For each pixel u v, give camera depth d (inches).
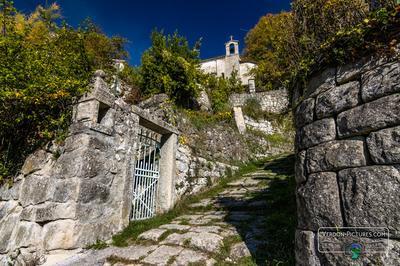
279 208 177.8
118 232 161.2
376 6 85.4
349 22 92.9
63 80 158.9
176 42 431.2
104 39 360.8
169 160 227.1
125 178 174.7
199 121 317.1
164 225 170.7
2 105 149.9
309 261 82.2
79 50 213.2
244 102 558.6
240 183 271.9
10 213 152.3
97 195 149.9
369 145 73.7
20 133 164.7
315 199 84.6
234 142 377.7
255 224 155.1
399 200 64.4
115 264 122.0
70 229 131.3
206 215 189.8
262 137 468.4
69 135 152.9
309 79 101.5
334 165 81.4
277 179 259.9
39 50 177.3
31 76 153.0
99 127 156.2
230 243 131.3
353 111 80.0
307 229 86.1
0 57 152.3
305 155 94.3
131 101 287.6
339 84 87.4
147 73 343.3
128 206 173.9
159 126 217.8
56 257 125.0
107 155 161.5
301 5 110.3
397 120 68.8
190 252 125.2
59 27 231.1
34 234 135.2
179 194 229.6
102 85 165.6
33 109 158.2
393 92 71.4
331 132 85.7
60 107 161.0
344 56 85.7
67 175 141.8
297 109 107.2
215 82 583.2
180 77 349.4
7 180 161.6
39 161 155.2
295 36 112.0
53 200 138.7
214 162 304.2
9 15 175.9
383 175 68.7
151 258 121.3
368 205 69.9
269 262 108.5
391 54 74.0
